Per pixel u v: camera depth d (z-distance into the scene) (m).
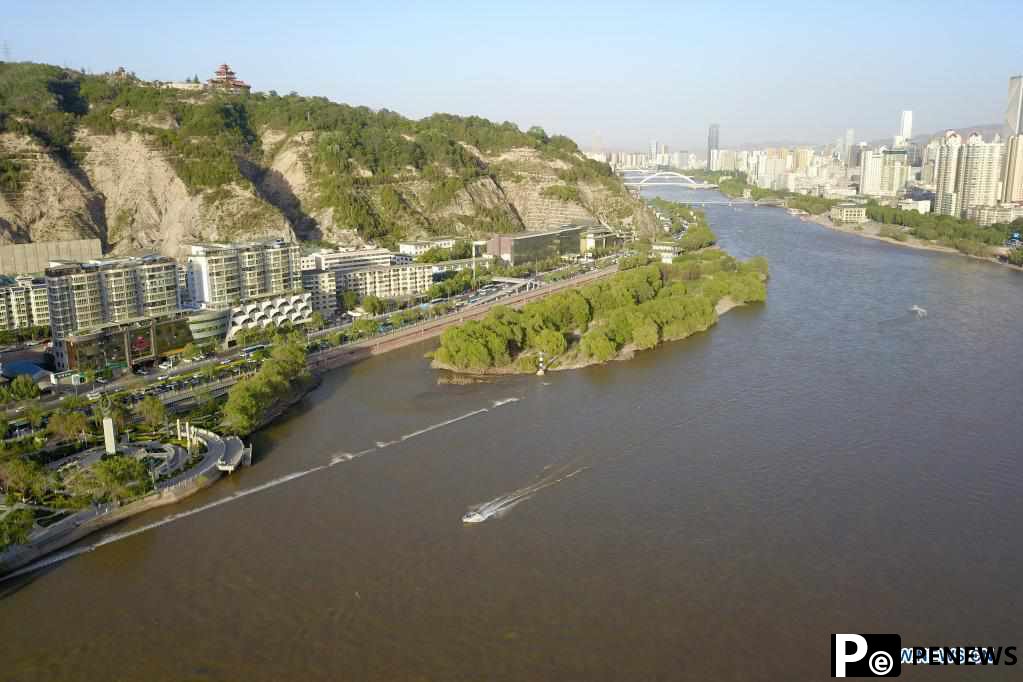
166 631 140.88
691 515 181.38
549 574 157.75
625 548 167.62
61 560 162.38
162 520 179.00
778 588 153.88
